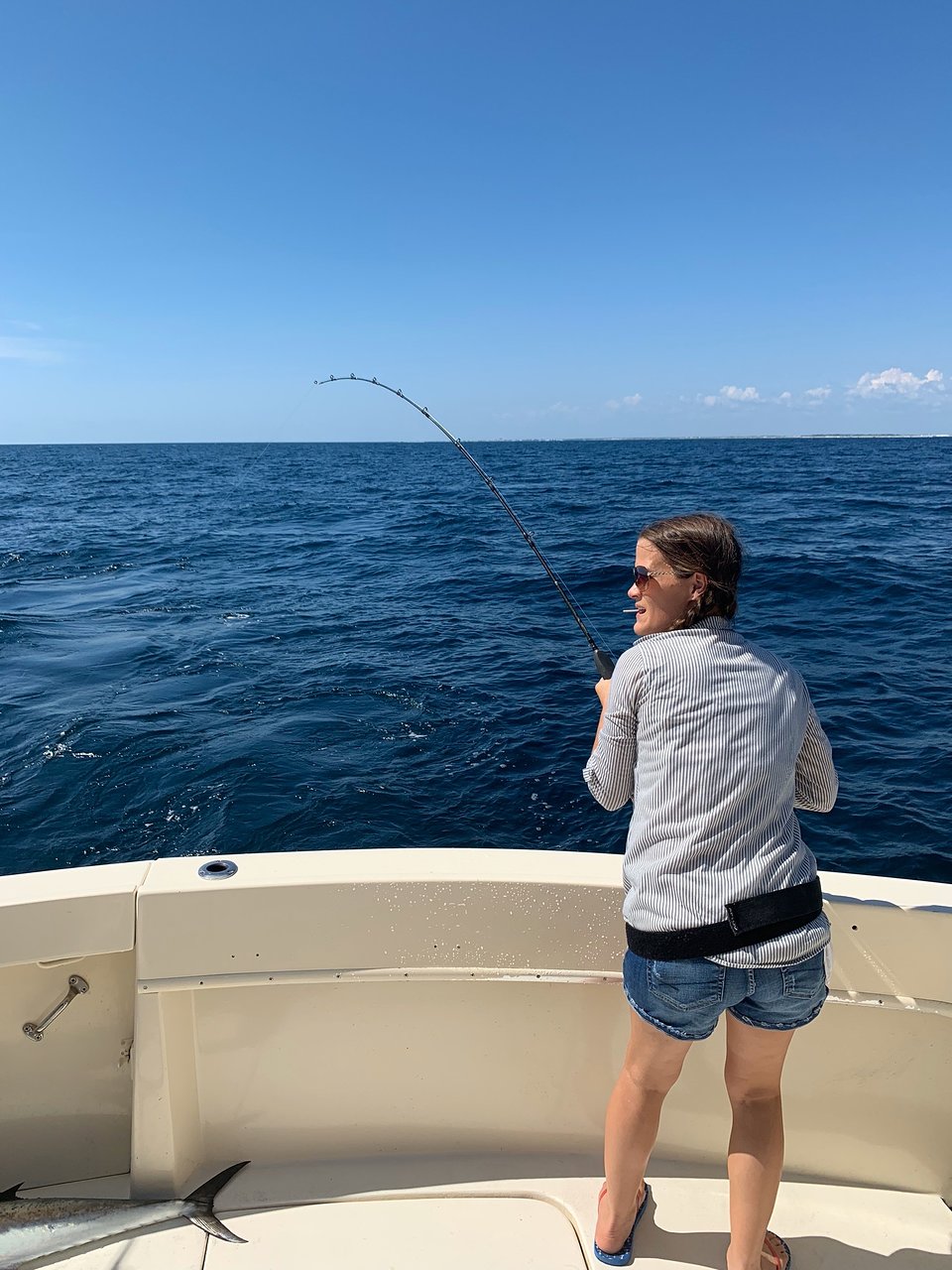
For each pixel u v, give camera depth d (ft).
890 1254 5.88
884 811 17.88
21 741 21.38
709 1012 4.82
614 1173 5.47
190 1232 5.78
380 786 18.90
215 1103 6.28
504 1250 5.72
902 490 102.83
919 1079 6.18
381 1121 6.40
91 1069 6.16
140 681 26.94
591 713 23.49
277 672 27.96
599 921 5.82
